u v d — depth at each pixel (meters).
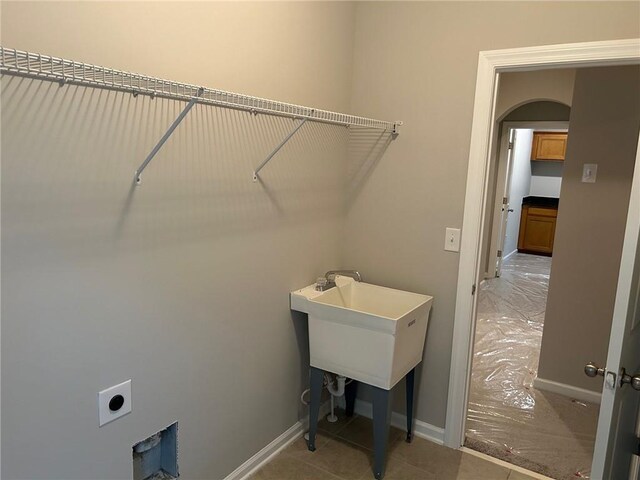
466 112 2.27
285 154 2.18
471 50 2.22
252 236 2.05
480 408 2.95
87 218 1.40
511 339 4.14
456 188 2.34
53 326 1.36
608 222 2.86
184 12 1.61
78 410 1.46
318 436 2.57
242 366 2.11
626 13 1.87
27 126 1.22
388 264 2.62
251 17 1.88
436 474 2.29
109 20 1.38
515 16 2.10
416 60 2.38
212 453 2.01
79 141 1.35
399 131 2.48
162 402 1.75
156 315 1.67
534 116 5.48
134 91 1.48
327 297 2.40
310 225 2.44
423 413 2.60
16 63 1.13
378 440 2.20
